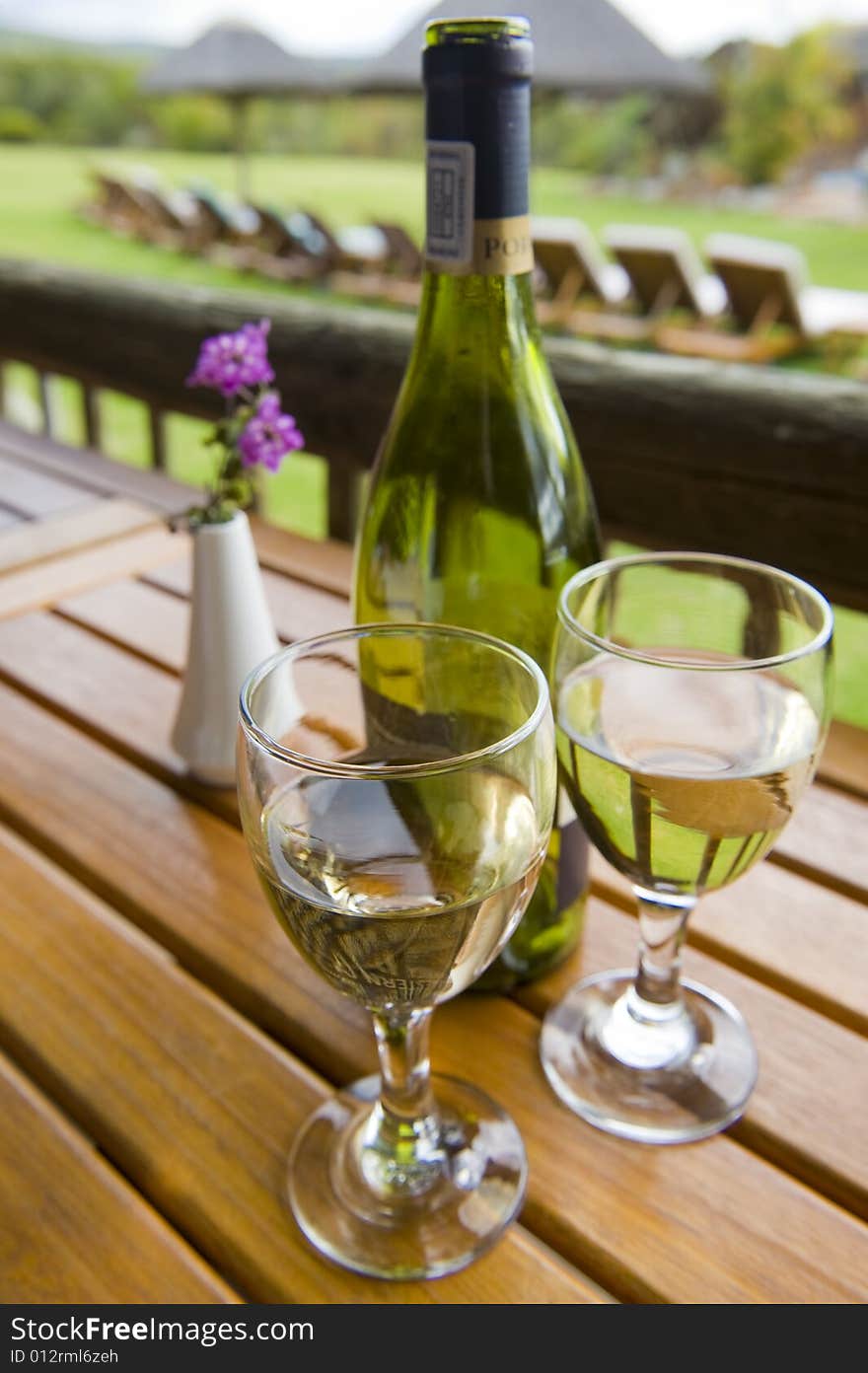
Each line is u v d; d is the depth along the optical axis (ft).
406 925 1.37
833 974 1.97
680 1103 1.72
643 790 1.54
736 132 42.09
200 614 2.37
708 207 41.29
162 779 2.54
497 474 2.04
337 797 1.42
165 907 2.13
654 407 3.71
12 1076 1.79
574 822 1.92
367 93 25.07
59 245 34.14
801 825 2.35
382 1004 1.51
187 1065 1.81
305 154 56.65
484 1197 1.59
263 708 1.52
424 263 1.74
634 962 2.03
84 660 3.05
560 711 1.64
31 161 53.62
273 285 28.45
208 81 31.17
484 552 2.09
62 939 2.05
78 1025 1.88
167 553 3.73
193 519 2.37
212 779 2.47
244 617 2.37
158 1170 1.65
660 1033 1.84
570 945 2.03
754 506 3.55
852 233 35.09
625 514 3.89
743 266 19.52
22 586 3.50
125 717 2.77
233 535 2.33
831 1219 1.55
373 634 1.59
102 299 6.10
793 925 2.08
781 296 19.74
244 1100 1.75
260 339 2.28
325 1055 1.85
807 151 41.37
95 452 4.78
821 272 29.63
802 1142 1.66
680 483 3.70
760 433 3.47
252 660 2.39
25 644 3.14
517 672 1.48
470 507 2.06
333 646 1.60
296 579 3.51
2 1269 1.50
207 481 2.44
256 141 56.54
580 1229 1.55
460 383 2.01
